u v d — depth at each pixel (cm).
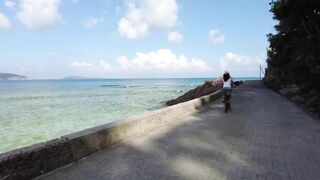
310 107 1978
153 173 677
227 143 982
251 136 1103
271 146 956
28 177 605
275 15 2781
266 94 3528
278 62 4047
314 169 732
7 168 559
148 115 1170
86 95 6856
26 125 2564
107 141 887
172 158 796
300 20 2536
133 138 1021
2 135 2098
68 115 3216
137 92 8075
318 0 2272
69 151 724
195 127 1264
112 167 710
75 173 662
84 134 785
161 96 6341
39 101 5238
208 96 2277
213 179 647
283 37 3331
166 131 1164
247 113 1756
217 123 1380
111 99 5544
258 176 675
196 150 884
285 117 1630
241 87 5138
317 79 2066
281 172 705
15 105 4516
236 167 733
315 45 2136
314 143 1015
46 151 654
